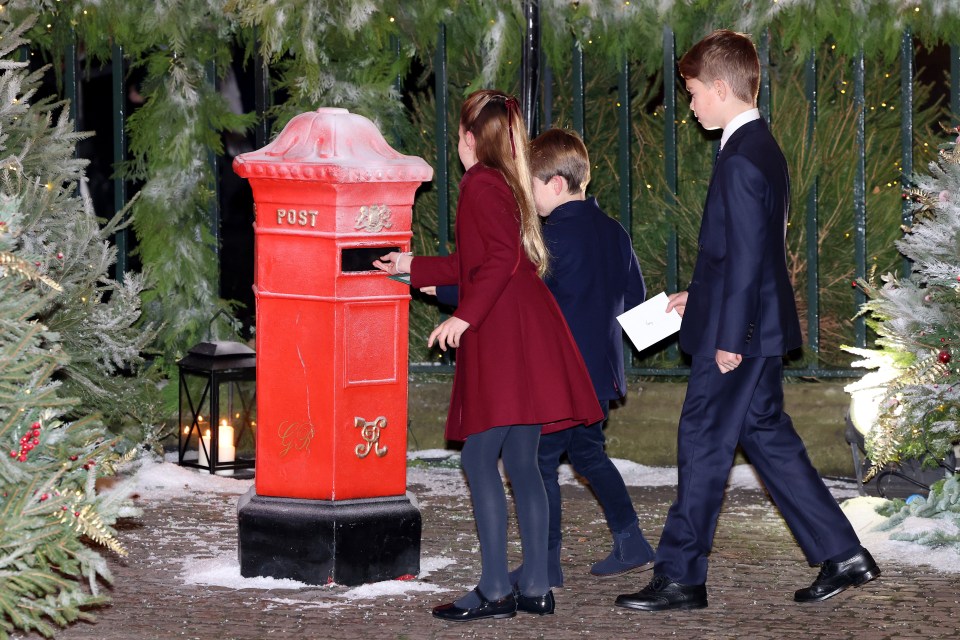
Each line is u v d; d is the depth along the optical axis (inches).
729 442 339.6
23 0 522.3
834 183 532.1
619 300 370.0
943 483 425.1
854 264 532.4
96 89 613.3
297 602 342.3
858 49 502.6
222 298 584.7
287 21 499.8
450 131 569.6
